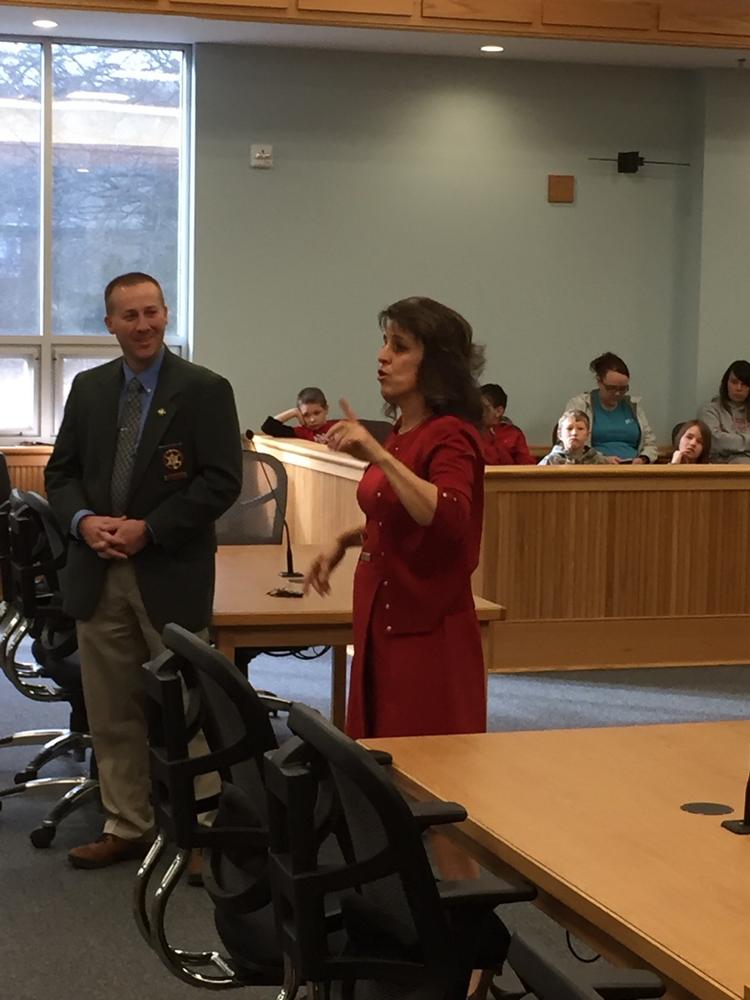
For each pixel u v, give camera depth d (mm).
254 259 8703
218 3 7652
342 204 8805
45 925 3504
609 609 6535
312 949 1787
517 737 2449
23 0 7438
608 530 6492
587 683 6262
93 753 4371
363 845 1881
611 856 1813
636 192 9219
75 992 3123
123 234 8672
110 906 3629
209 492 3678
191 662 2291
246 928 2246
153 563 3686
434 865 2908
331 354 8859
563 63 9016
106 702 3848
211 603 3754
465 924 1881
